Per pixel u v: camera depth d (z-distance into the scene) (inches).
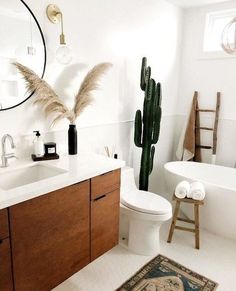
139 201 81.6
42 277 54.8
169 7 114.3
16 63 62.3
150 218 76.1
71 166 65.4
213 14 119.2
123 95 100.0
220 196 88.7
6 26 61.7
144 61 95.5
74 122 78.3
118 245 86.7
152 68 111.7
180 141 132.8
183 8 123.3
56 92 76.1
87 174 60.1
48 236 54.0
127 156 108.7
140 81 103.3
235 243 89.7
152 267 76.5
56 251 56.6
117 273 73.7
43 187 50.8
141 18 100.0
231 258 81.6
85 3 78.4
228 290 68.2
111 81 93.2
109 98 94.0
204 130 129.3
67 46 74.0
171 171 108.9
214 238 92.4
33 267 52.4
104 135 95.3
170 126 134.3
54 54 73.5
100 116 92.0
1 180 60.4
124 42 94.8
